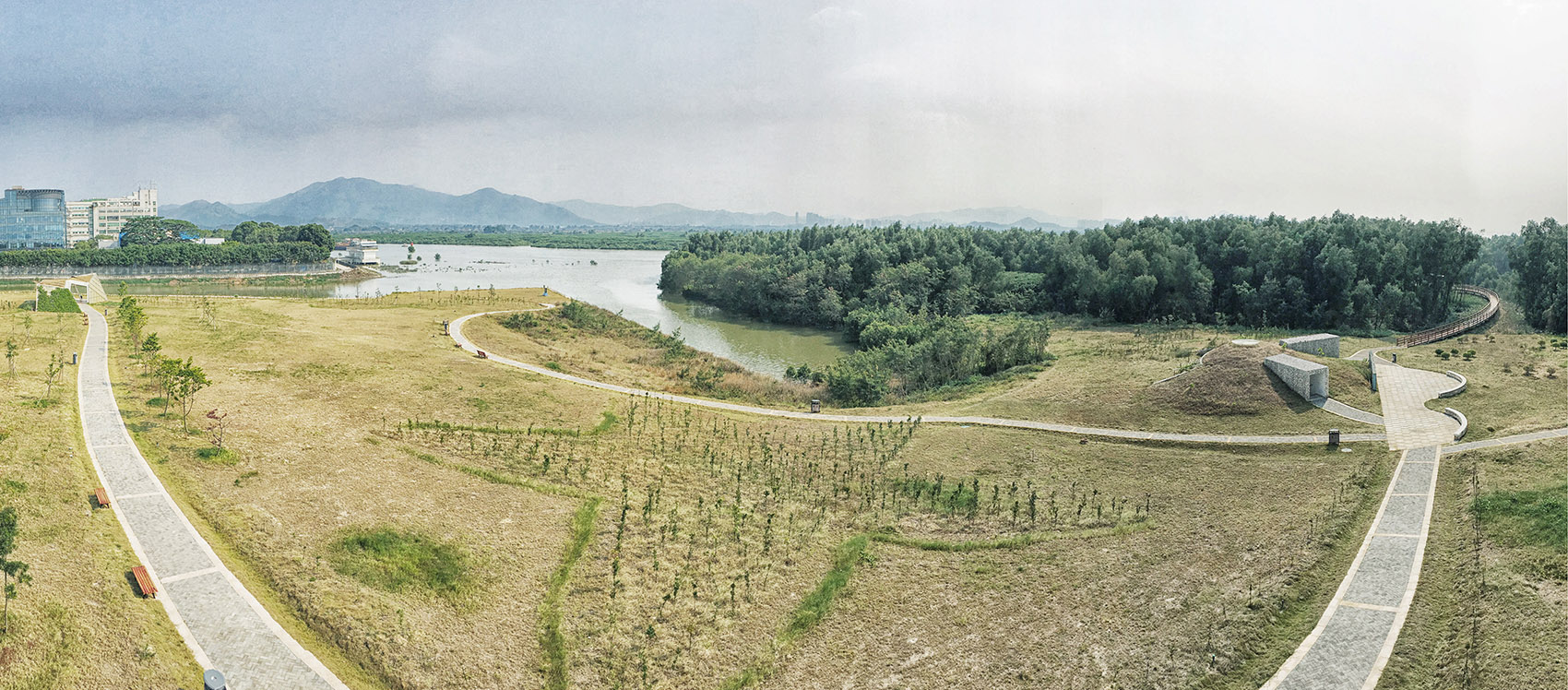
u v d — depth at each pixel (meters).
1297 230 127.75
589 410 58.66
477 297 117.62
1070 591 34.12
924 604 33.53
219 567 32.50
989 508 42.72
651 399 63.66
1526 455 43.00
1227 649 29.52
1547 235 98.75
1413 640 29.06
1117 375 69.19
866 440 54.22
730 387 72.00
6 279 175.00
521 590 33.97
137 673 25.62
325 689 26.41
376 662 28.52
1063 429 55.53
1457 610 30.39
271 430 48.25
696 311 145.88
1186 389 59.03
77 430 44.56
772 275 132.00
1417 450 47.03
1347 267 104.50
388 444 48.16
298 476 42.25
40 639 26.11
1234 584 33.72
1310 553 35.69
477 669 28.86
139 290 166.12
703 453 50.69
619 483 44.91
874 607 33.34
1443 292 110.94
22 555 30.72
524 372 69.75
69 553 31.56
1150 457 49.59
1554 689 25.28
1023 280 138.00
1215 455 49.28
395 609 31.61
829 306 124.19
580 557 36.66
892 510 42.69
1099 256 137.25
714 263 153.12
